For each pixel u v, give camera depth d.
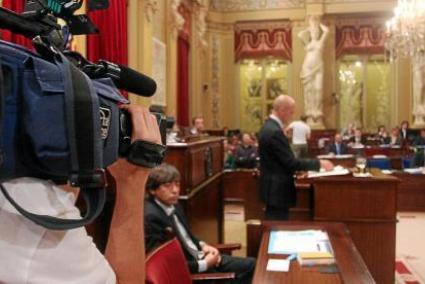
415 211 7.33
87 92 0.65
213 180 4.33
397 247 5.31
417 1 7.25
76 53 0.80
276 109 3.92
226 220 6.87
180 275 2.17
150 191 2.80
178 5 8.49
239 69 12.13
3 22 0.67
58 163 0.63
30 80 0.63
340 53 11.84
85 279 0.70
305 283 2.07
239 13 11.85
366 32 11.75
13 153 0.63
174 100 8.45
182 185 3.46
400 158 8.15
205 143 4.05
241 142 9.49
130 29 6.25
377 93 11.98
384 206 3.52
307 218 4.16
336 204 3.56
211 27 11.82
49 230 0.66
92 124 0.65
